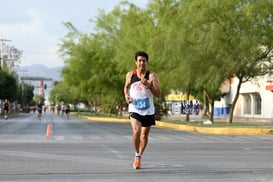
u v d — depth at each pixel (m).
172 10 68.44
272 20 57.94
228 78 61.94
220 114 152.00
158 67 75.12
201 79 59.22
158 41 63.91
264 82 109.62
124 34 92.50
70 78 109.38
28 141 34.97
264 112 112.50
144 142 18.12
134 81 17.62
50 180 15.59
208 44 56.38
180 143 34.38
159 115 89.62
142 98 17.55
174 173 17.16
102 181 15.37
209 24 58.06
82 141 35.47
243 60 56.31
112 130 56.12
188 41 59.06
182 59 59.34
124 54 81.94
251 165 19.77
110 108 131.62
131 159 22.08
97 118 109.88
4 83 166.50
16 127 62.31
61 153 25.08
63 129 57.56
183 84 68.75
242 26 56.69
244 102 130.38
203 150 27.73
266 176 16.58
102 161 21.11
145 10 82.69
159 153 25.47
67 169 18.25
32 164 19.84
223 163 20.45
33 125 70.00
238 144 33.41
